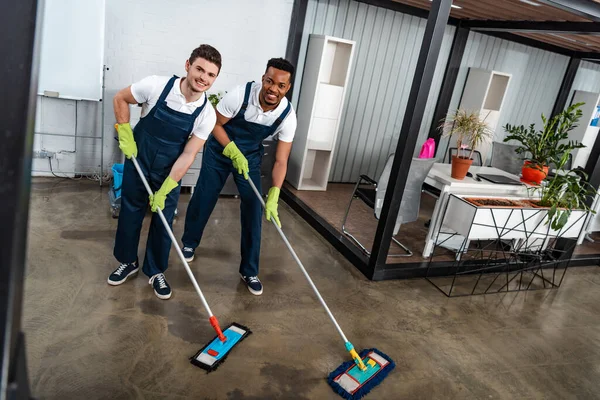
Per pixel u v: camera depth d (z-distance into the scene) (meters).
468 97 5.82
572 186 3.43
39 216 3.30
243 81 4.59
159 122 2.25
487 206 3.20
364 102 5.32
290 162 5.12
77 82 3.77
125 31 3.95
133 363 2.04
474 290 3.36
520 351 2.69
